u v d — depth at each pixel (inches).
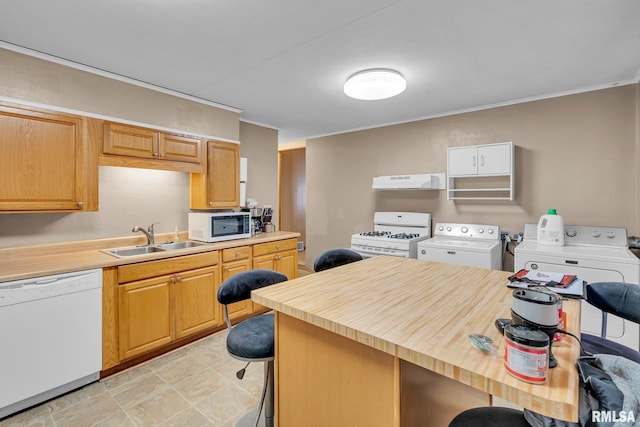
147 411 72.3
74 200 87.7
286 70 94.7
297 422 49.1
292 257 141.0
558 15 67.2
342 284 60.0
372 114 142.6
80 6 63.2
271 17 67.6
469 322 41.3
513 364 28.9
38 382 72.3
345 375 42.2
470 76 99.6
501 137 126.6
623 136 104.4
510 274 68.1
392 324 40.5
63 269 75.4
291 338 49.5
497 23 70.2
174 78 100.0
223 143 126.5
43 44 78.4
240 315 120.0
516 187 123.9
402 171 154.9
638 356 54.1
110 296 83.8
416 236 143.7
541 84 106.4
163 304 95.2
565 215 114.5
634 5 63.6
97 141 92.2
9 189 77.2
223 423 68.7
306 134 186.7
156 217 117.9
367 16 67.4
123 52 82.9
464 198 134.4
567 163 113.8
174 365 92.2
